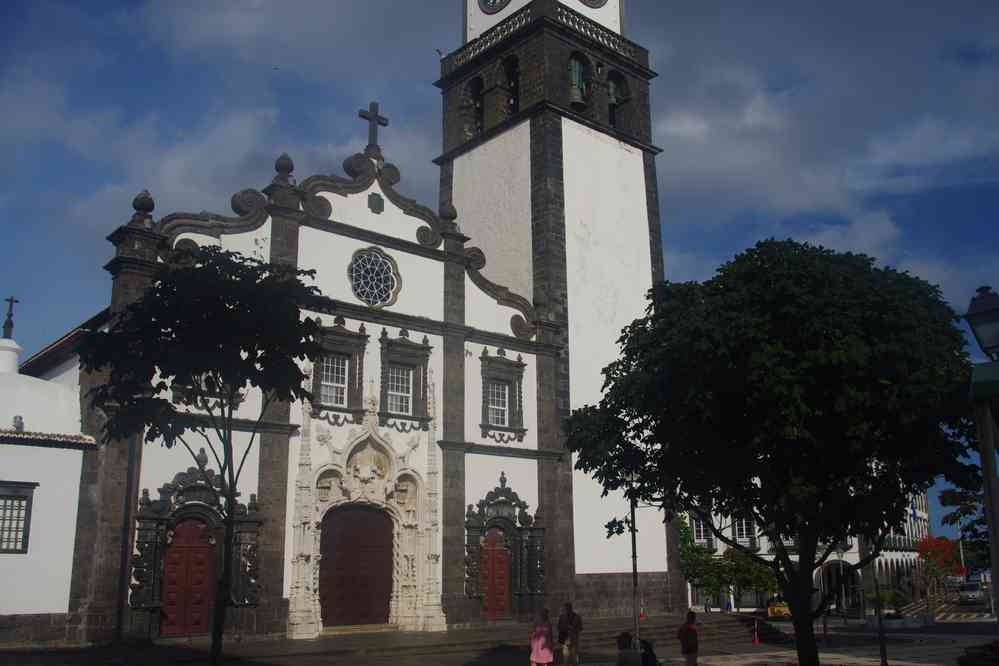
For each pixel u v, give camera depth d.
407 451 31.62
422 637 28.17
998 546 11.22
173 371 16.11
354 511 30.72
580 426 21.84
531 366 36.53
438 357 33.38
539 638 19.73
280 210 30.08
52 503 24.31
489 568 33.16
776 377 17.39
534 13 42.19
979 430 11.45
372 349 31.48
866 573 63.28
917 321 18.23
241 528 27.11
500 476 34.19
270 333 16.22
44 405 25.33
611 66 44.19
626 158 43.34
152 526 25.28
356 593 30.33
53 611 23.81
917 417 17.33
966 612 63.97
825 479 18.91
